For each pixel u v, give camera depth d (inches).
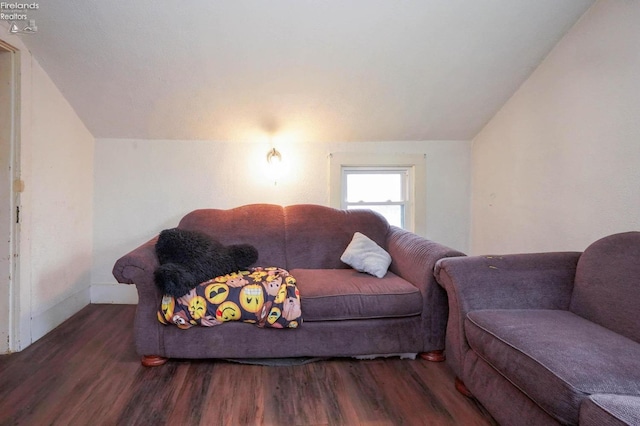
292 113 102.1
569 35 78.7
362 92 96.1
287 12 73.5
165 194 110.3
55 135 89.6
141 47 79.9
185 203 111.2
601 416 34.0
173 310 68.3
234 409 58.0
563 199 80.7
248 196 112.8
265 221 98.8
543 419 43.0
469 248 121.3
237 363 73.5
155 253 76.4
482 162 113.8
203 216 97.9
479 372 56.5
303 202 115.0
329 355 73.4
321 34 78.8
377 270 82.7
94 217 108.6
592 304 58.1
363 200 121.1
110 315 99.0
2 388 62.7
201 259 73.9
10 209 76.7
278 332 72.3
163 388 63.7
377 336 73.5
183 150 110.4
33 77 81.1
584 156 74.7
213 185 111.7
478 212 116.4
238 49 81.7
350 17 75.2
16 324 76.9
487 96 99.0
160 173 109.9
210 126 105.5
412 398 61.7
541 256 67.4
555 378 40.2
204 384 65.4
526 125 93.3
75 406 57.9
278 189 113.8
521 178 95.3
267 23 75.7
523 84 94.2
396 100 99.6
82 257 103.5
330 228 99.1
